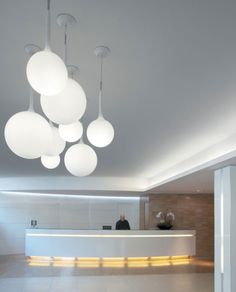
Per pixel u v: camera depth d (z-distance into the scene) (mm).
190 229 13062
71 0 2307
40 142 1797
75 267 10078
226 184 6441
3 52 3049
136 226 14781
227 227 6320
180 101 4355
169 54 3092
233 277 6113
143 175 11352
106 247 11180
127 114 4930
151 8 2402
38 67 1598
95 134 2457
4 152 7441
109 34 2748
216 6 2367
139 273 9242
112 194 13844
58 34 2732
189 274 9219
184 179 8586
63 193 13477
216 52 3043
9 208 13469
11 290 7117
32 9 2410
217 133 5887
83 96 1949
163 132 5883
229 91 3988
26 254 11695
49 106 1879
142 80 3691
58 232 11352
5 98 4293
